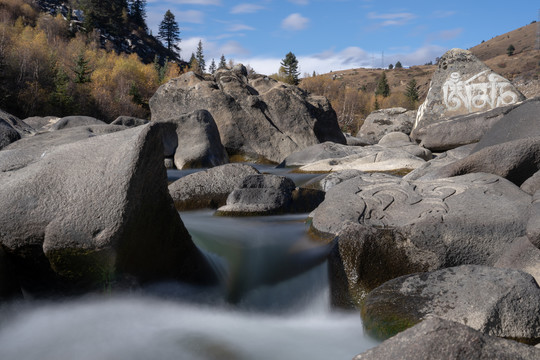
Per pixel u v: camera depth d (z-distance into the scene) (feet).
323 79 283.38
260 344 10.19
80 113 140.26
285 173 34.96
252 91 60.18
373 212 15.47
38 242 10.68
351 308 12.50
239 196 20.77
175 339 10.27
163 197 12.29
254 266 14.48
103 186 10.81
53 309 11.24
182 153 42.22
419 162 31.04
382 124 91.45
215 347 9.91
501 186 15.69
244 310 12.93
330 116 62.80
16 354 9.27
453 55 52.42
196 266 13.41
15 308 10.67
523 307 8.96
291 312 13.02
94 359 9.13
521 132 23.00
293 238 15.93
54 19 248.52
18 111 133.69
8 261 10.85
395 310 9.58
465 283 9.75
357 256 12.76
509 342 6.68
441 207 14.62
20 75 138.21
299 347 10.00
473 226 13.00
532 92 119.14
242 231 17.15
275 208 20.40
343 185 18.04
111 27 287.28
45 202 10.75
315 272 13.66
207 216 20.35
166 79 212.43
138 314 11.25
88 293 11.09
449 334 6.70
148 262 11.96
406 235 12.88
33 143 18.80
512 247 12.34
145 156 11.31
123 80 183.73
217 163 44.06
